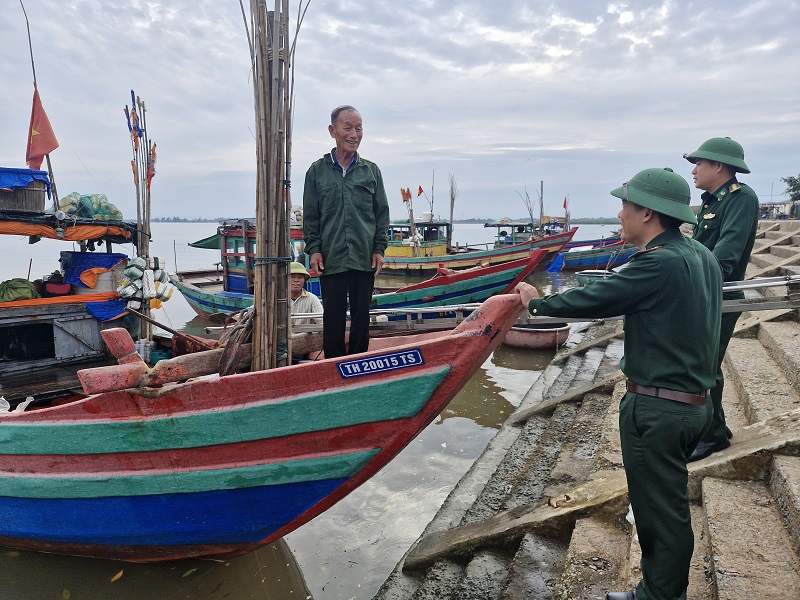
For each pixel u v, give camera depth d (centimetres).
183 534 407
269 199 372
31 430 402
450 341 321
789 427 350
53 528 435
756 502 314
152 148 805
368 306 403
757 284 350
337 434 349
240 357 386
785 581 251
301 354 479
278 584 438
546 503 397
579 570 305
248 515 388
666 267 222
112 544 430
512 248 2617
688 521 227
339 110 369
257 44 354
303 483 367
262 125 365
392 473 622
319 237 390
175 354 702
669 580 227
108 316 728
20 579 451
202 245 1709
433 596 362
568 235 2847
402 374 332
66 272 766
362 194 384
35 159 765
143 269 746
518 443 599
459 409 842
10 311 660
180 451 369
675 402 223
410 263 2639
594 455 496
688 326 221
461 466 640
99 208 746
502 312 314
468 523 437
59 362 701
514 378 1004
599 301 233
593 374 815
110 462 388
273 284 380
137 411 369
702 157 372
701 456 365
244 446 358
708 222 376
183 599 422
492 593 344
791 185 3891
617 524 346
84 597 427
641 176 244
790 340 542
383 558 465
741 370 511
